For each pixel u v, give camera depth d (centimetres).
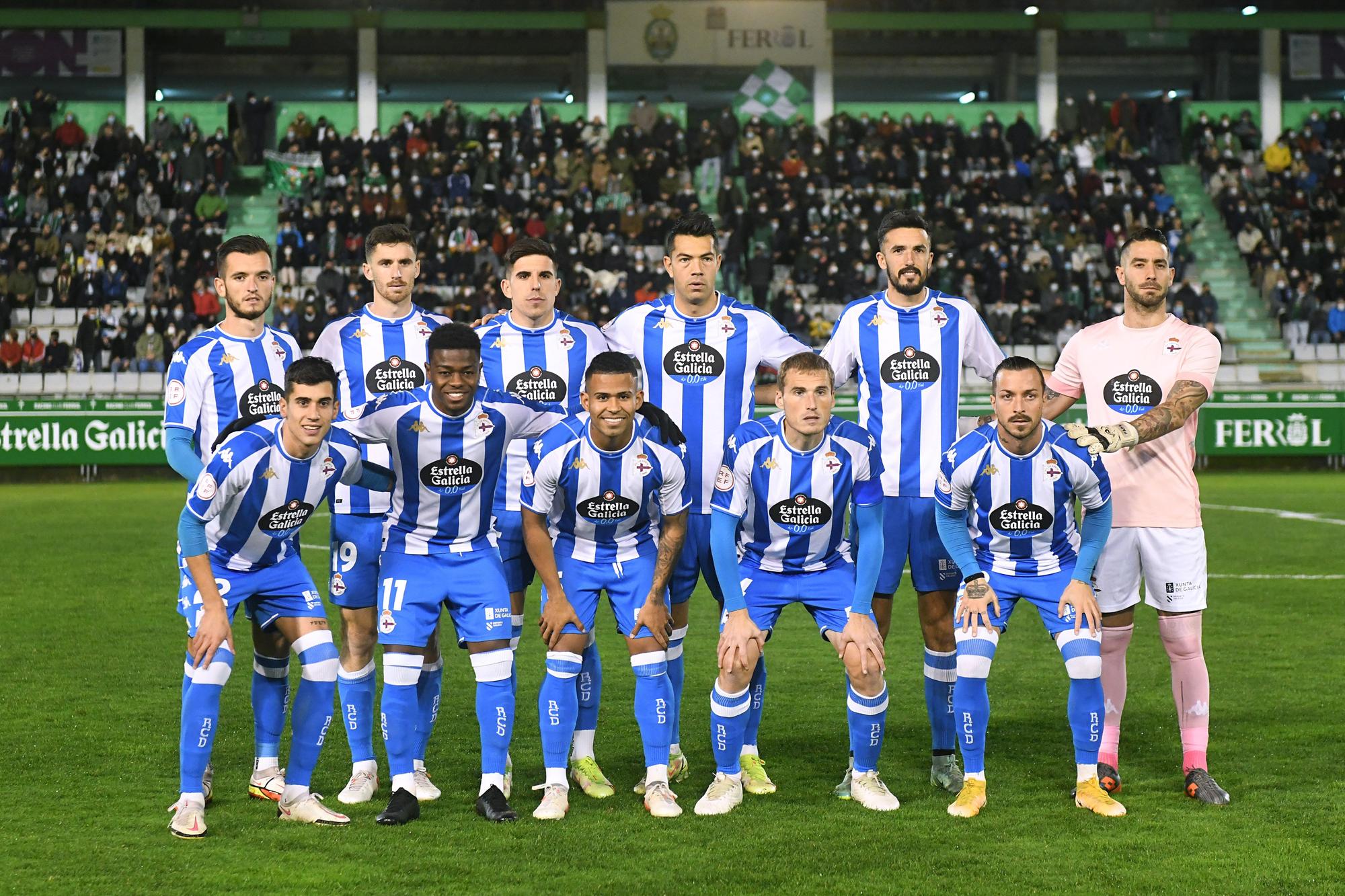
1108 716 498
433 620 464
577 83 2998
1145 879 384
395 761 454
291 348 519
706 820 449
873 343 538
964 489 470
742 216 2359
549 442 468
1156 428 470
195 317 2252
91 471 2094
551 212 2412
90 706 619
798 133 2600
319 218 2380
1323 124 2775
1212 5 2886
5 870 395
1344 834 425
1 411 2056
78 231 2377
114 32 2705
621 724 596
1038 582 481
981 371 557
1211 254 2619
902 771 518
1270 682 662
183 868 397
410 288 537
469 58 3062
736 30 2767
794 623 858
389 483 471
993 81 3188
